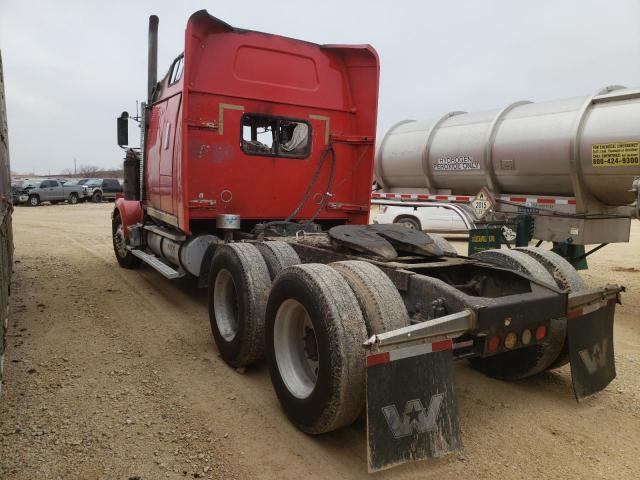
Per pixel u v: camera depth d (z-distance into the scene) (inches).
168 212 254.1
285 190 250.1
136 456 124.7
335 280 127.9
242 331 168.7
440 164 422.9
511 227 345.7
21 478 114.6
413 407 111.8
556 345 158.4
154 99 301.6
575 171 307.3
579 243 313.4
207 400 156.7
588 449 132.3
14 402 150.6
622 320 265.3
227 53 229.1
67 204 1304.1
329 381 120.0
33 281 315.9
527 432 140.9
